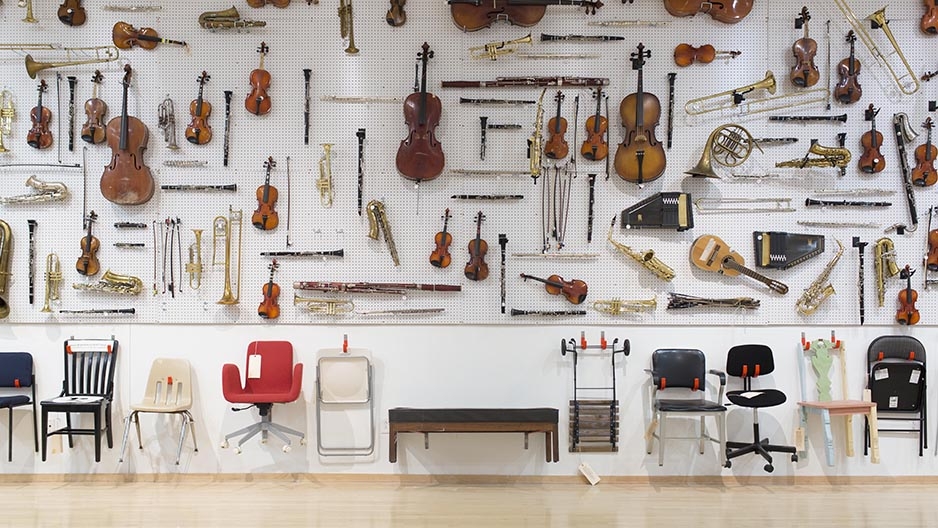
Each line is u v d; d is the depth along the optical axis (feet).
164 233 17.21
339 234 17.26
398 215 17.25
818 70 17.11
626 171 16.70
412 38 17.29
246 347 17.16
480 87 17.21
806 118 17.13
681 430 17.10
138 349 17.17
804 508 15.14
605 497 15.84
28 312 17.15
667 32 17.26
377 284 17.08
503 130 17.28
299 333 17.21
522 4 16.67
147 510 14.88
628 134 16.70
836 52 17.28
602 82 17.07
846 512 14.88
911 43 17.29
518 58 17.28
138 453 17.08
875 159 16.88
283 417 17.10
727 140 16.70
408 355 17.19
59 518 14.38
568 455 17.02
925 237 17.16
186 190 17.19
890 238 17.16
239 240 17.22
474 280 17.19
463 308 17.20
